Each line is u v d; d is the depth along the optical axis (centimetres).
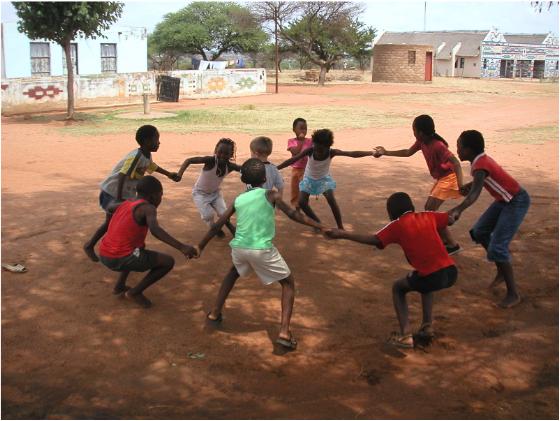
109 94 2798
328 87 4322
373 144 1545
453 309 524
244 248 456
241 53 6281
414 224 445
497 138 1703
